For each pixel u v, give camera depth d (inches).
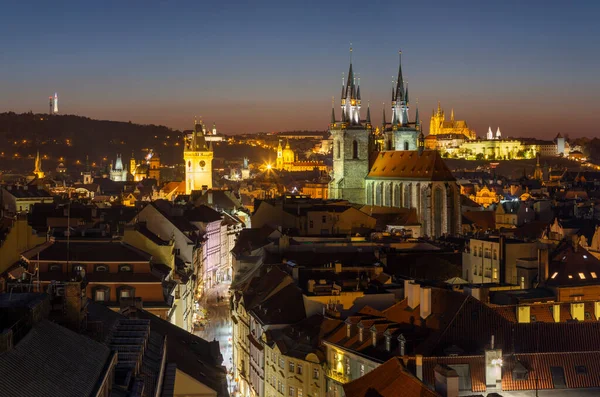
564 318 4926.2
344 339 4734.3
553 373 3809.1
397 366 3742.6
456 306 4350.4
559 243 6235.2
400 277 6309.1
